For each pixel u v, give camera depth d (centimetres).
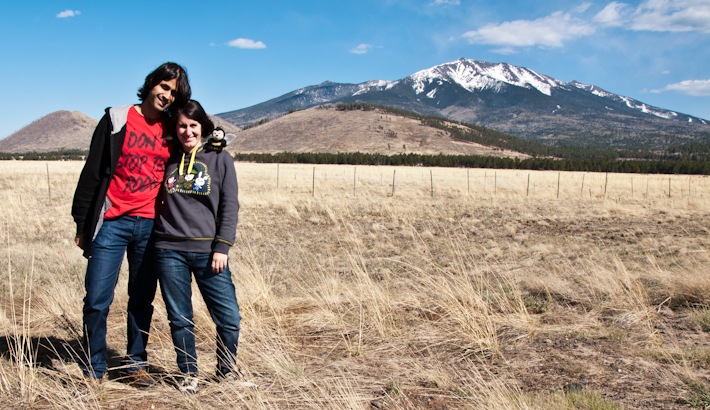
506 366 292
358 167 7875
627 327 370
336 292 485
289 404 233
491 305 439
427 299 453
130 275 256
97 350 242
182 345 248
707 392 247
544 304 447
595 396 238
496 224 1271
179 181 238
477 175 5188
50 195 1588
